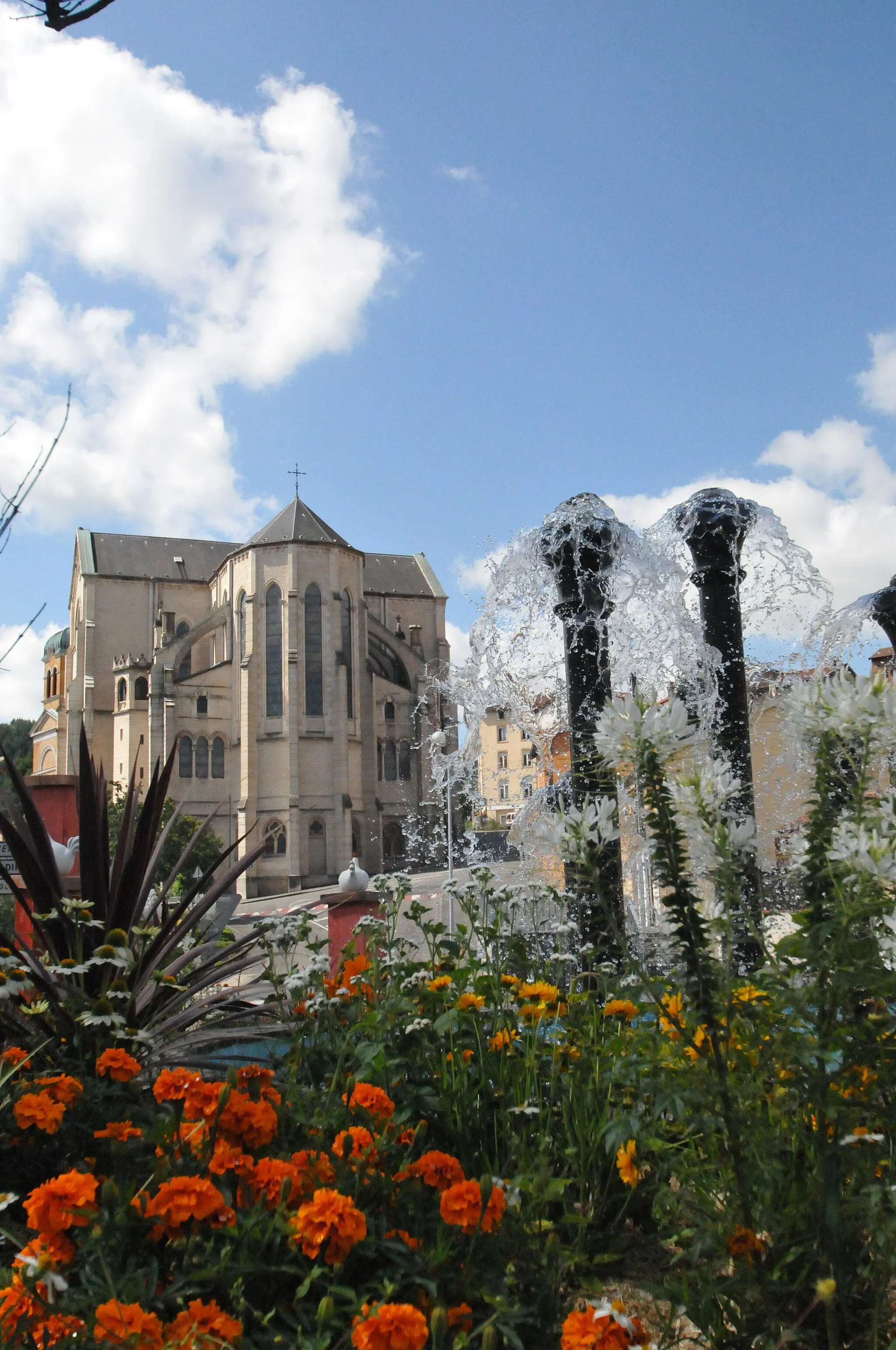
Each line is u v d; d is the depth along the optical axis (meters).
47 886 5.23
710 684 7.01
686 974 2.82
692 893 2.95
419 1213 2.88
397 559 85.50
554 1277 2.92
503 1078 3.79
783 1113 2.83
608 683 7.01
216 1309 2.31
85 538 76.44
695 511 7.08
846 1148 2.69
